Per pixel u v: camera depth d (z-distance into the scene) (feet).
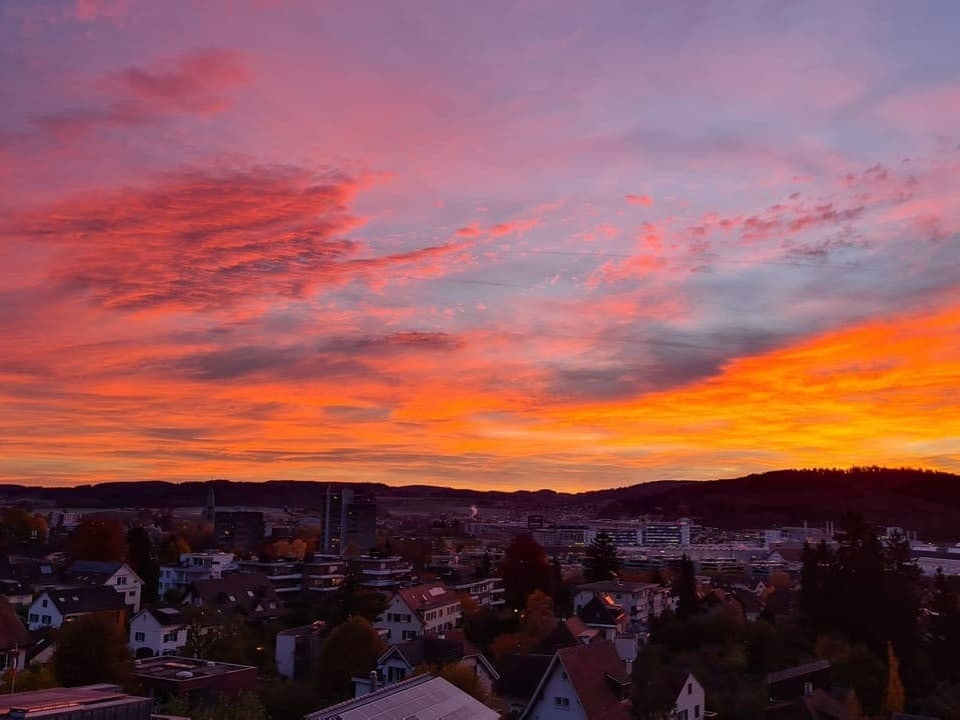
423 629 362.94
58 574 458.09
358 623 270.67
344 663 259.60
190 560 530.68
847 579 336.29
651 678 211.41
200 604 382.63
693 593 400.88
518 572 473.67
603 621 362.53
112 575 437.17
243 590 435.12
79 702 111.86
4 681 195.00
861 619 319.47
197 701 205.67
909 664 294.05
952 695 264.93
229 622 321.11
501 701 216.54
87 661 220.84
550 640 317.42
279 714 236.63
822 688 265.54
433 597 393.29
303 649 306.35
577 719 187.32
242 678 231.30
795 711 232.32
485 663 250.78
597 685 195.21
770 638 323.37
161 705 190.39
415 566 637.30
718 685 260.01
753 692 247.50
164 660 249.55
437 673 214.69
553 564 577.84
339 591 473.26
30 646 258.37
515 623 389.19
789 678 257.14
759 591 549.95
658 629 357.82
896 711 255.29
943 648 308.81
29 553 600.39
